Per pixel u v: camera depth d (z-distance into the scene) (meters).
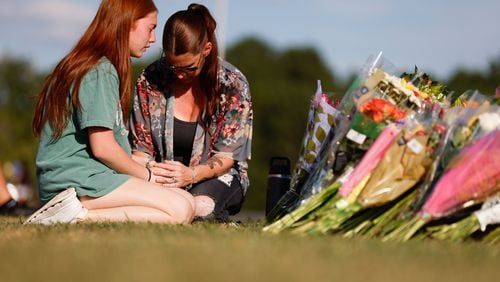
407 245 5.78
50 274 4.23
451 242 6.18
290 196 7.53
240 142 8.70
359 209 6.38
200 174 8.38
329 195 6.51
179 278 4.09
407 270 4.59
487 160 6.31
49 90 7.69
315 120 7.41
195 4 8.15
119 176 7.68
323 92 7.77
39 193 7.86
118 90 7.70
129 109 8.63
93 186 7.59
